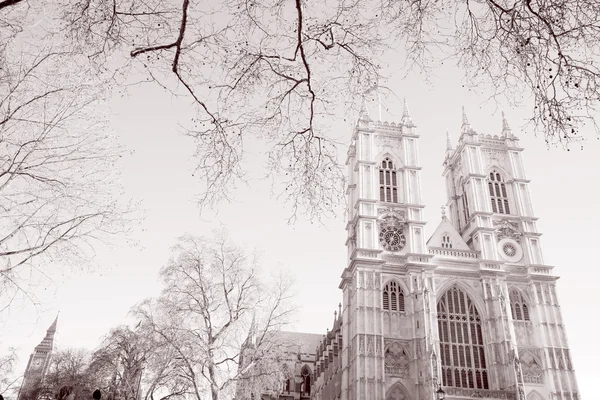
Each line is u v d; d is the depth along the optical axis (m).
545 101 8.36
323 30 10.34
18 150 14.93
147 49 9.92
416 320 68.12
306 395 108.31
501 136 88.94
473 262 74.81
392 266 73.25
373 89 11.01
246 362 43.97
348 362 70.62
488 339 68.38
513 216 79.94
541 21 8.28
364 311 68.44
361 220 76.81
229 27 10.09
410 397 63.75
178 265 44.78
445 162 96.12
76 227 16.66
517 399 61.50
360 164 81.88
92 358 61.94
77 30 10.32
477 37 8.98
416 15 9.21
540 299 72.12
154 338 42.25
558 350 68.12
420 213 79.00
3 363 63.28
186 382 42.06
